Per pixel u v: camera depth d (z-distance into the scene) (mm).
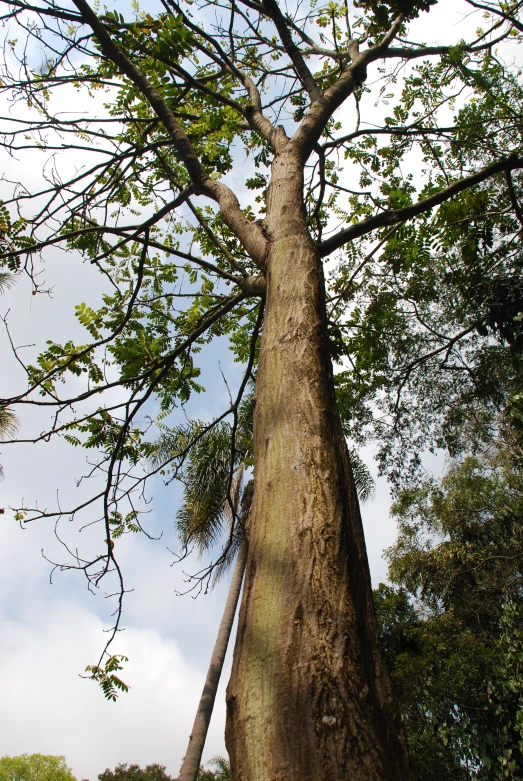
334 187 5441
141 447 5316
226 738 1495
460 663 11102
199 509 11570
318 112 4203
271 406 2248
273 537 1812
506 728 10273
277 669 1474
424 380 8008
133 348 5109
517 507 12812
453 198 5730
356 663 1485
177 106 5211
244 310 6449
